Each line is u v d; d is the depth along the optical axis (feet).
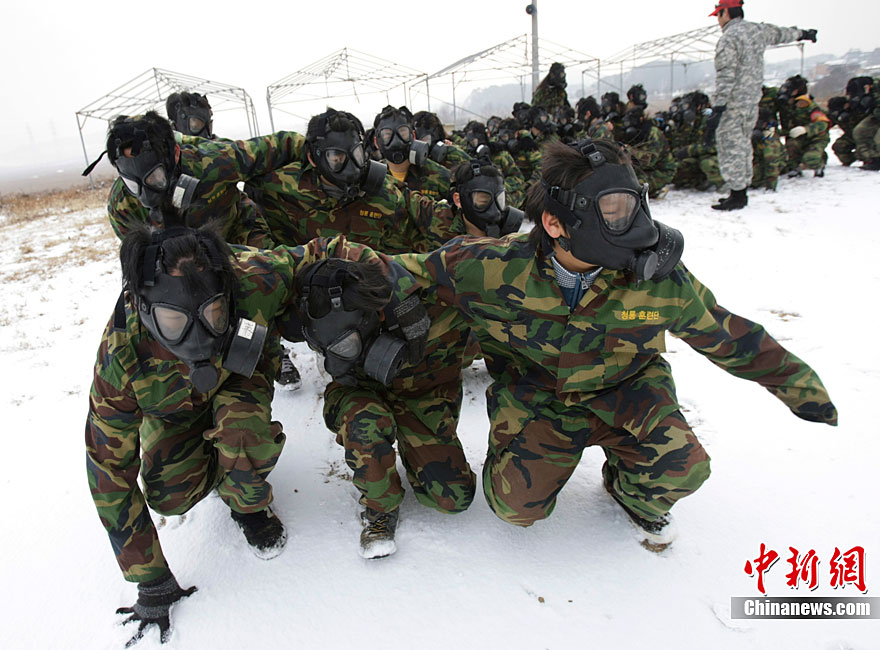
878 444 9.47
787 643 6.58
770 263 18.34
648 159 29.94
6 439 12.32
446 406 9.20
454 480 8.46
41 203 70.38
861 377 11.43
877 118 33.12
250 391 8.13
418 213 13.29
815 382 7.07
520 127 31.53
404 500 9.30
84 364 15.99
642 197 6.21
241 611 7.52
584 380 7.44
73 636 7.45
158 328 6.45
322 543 8.50
